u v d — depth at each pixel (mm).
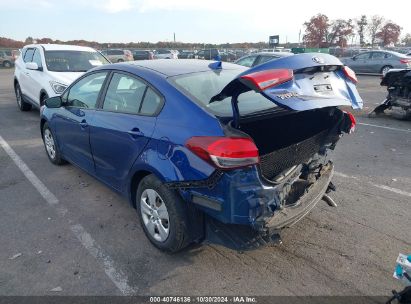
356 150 6508
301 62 2609
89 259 3248
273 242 2783
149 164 3086
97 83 4129
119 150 3553
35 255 3309
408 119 9195
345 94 2922
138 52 37406
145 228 3412
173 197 2982
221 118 2756
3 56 33312
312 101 2504
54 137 5207
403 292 2479
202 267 3129
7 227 3791
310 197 3148
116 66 3920
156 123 3094
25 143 6918
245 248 2793
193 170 2729
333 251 3352
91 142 4070
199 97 3041
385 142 7066
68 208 4211
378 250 3369
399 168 5543
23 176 5184
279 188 2748
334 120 3611
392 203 4328
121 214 4062
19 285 2922
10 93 14211
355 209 4168
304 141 3230
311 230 3703
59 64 8398
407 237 3590
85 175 5188
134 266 3148
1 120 9016
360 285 2912
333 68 2895
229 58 36781
